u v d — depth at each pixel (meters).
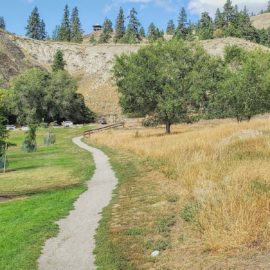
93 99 130.62
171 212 16.05
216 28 189.00
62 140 66.69
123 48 161.12
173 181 21.28
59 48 161.75
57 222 16.47
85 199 20.42
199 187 16.81
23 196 23.22
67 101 108.62
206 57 64.94
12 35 161.00
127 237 13.96
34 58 156.25
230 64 89.06
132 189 21.55
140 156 32.59
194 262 11.19
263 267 10.09
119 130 71.94
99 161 34.69
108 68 150.88
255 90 50.38
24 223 16.50
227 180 16.17
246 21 181.50
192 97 52.88
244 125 38.16
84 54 158.25
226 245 11.55
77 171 30.69
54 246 13.59
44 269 11.73
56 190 23.98
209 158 22.45
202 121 71.94
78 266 11.79
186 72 53.75
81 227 15.56
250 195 14.00
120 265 11.63
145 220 15.64
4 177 31.05
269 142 24.30
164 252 12.27
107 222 15.91
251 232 11.73
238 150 23.89
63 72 112.56
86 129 86.25
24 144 50.84
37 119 103.12
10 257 12.86
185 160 23.55
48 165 36.00
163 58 54.09
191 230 13.51
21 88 104.44
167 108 50.84
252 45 151.88
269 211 12.85
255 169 17.36
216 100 66.88
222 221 12.63
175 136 39.91
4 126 35.44
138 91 52.19
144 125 75.00
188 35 177.50
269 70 52.06
